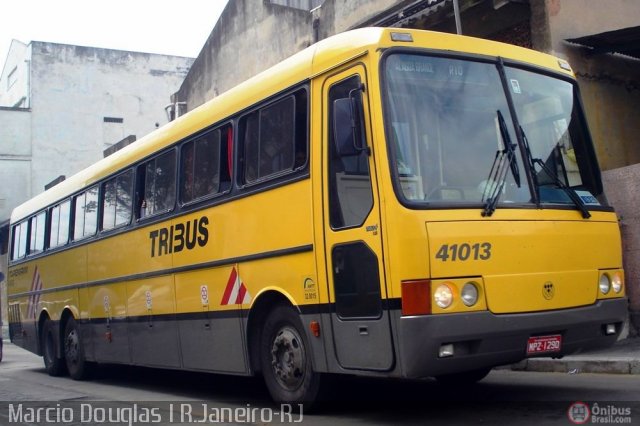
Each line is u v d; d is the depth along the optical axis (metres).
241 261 7.44
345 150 5.89
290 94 6.91
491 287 5.63
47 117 38.31
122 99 40.00
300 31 18.64
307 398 6.69
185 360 8.55
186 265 8.50
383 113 5.74
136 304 9.78
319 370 6.39
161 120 40.75
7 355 19.92
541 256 5.93
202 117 8.49
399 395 7.90
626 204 10.61
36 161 37.84
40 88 38.31
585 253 6.23
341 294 6.07
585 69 12.11
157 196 9.41
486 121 6.18
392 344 5.51
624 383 7.93
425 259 5.44
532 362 9.58
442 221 5.56
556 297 5.95
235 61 21.39
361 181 5.90
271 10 19.83
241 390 9.47
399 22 13.07
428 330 5.36
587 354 9.49
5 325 34.62
